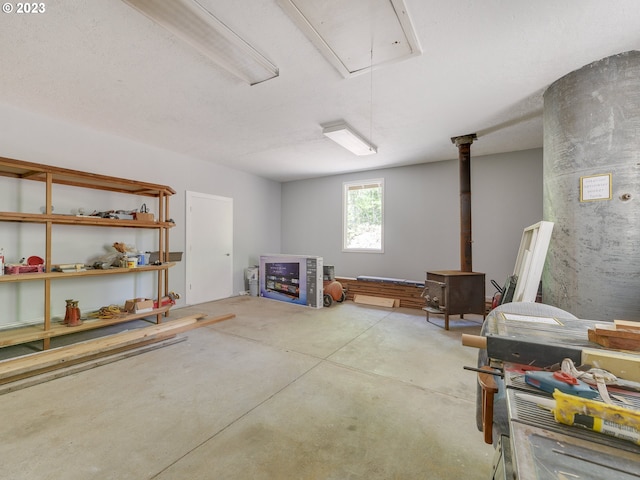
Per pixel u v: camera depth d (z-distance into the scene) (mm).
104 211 3893
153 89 2766
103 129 3799
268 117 3418
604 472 554
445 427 1834
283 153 4902
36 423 1835
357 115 3363
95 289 3861
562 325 1281
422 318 4395
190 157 5090
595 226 2307
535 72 2461
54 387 2281
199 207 5250
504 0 1705
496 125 3660
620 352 940
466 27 1927
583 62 2314
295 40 2047
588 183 2332
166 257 4223
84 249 3734
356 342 3344
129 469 1476
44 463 1507
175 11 1696
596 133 2287
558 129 2545
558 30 1956
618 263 2225
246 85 2691
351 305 5270
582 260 2369
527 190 4641
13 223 3158
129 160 4195
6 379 2268
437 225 5352
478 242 4988
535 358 968
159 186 3938
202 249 5316
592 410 663
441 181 5320
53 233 3469
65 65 2371
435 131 3873
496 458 1072
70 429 1780
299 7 1715
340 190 6445
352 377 2492
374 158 5180
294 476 1442
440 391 2271
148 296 4453
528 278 2619
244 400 2119
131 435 1731
